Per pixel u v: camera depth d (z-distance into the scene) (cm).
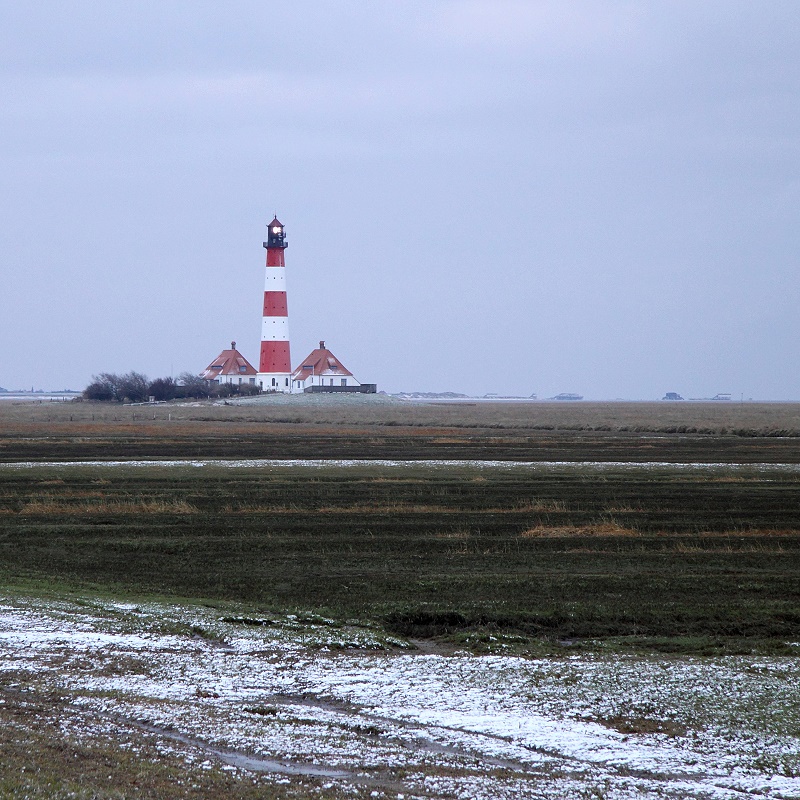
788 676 3641
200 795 2347
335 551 5931
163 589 4984
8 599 4553
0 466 10094
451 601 4734
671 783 2662
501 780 2606
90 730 2798
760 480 9462
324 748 2777
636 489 8738
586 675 3622
